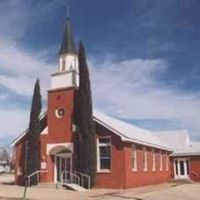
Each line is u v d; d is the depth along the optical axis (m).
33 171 36.62
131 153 36.66
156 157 46.06
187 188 37.56
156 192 32.00
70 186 33.41
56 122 37.81
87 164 34.41
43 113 39.00
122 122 46.00
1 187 34.84
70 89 37.72
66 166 36.78
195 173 52.50
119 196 28.42
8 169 94.25
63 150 37.28
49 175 37.12
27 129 38.84
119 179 34.53
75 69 38.59
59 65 39.62
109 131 35.50
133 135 38.31
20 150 39.62
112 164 35.00
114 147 35.16
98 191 32.19
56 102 38.28
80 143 34.94
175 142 59.56
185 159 53.34
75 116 36.75
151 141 43.97
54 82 38.94
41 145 38.03
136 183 37.19
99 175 35.31
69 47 39.72
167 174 50.75
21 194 28.44
